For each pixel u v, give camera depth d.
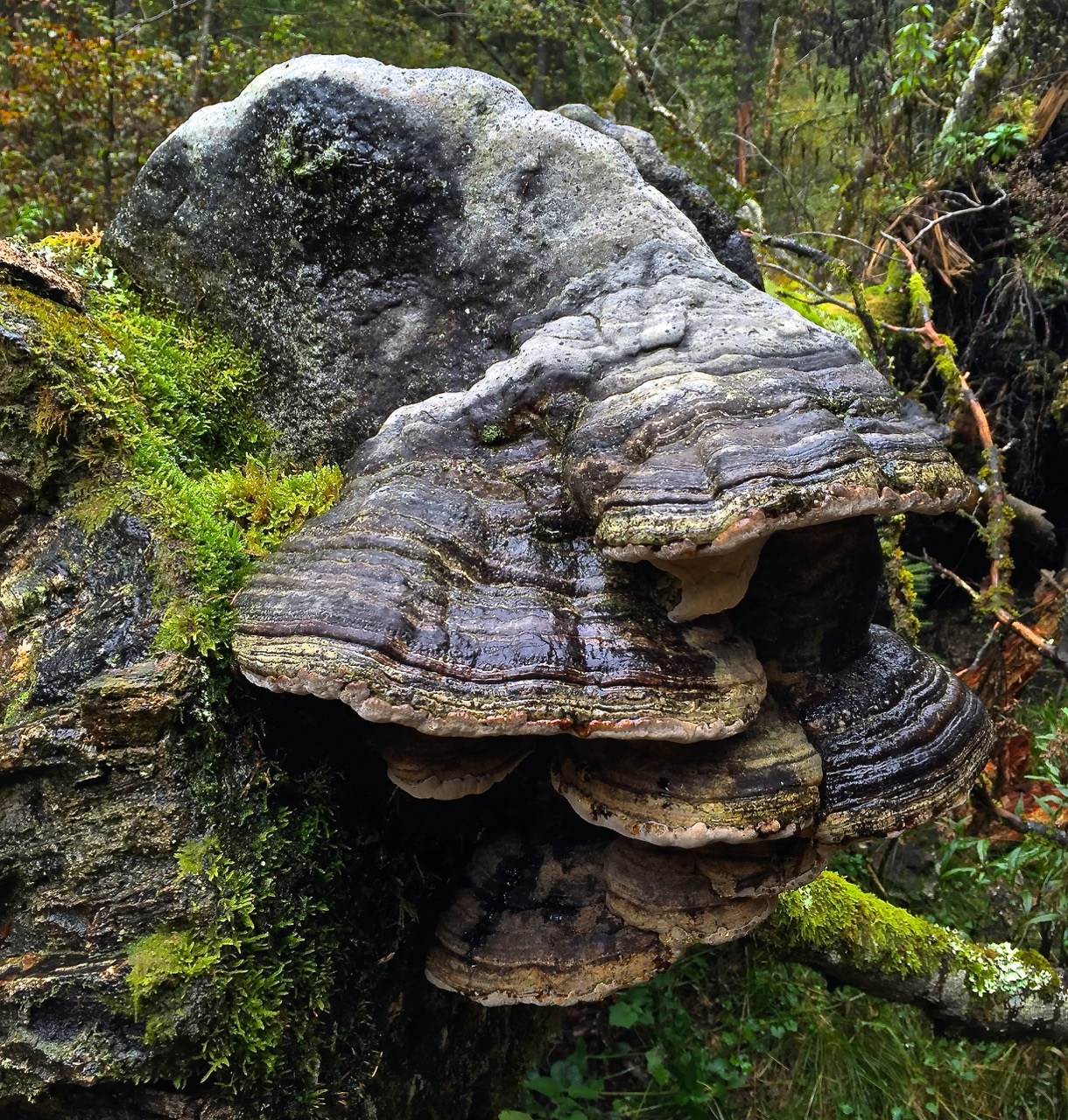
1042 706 1.78
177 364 0.78
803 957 1.09
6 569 0.68
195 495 0.68
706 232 0.89
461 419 0.66
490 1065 0.90
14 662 0.65
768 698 0.65
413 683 0.54
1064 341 2.02
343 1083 0.67
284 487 0.71
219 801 0.62
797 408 0.56
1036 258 1.97
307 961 0.64
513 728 0.55
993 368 2.08
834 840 0.65
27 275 0.73
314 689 0.54
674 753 0.62
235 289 0.80
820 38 3.14
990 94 2.17
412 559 0.58
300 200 0.74
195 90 2.54
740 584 0.59
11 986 0.59
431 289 0.73
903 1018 1.40
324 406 0.77
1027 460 2.02
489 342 0.72
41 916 0.61
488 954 0.70
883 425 0.60
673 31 3.73
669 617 0.60
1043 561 2.11
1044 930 1.43
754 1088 1.33
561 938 0.69
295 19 3.03
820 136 3.15
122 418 0.69
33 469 0.68
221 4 3.09
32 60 2.25
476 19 3.50
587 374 0.64
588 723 0.56
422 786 0.62
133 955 0.59
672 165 0.88
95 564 0.66
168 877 0.60
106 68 2.26
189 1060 0.59
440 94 0.71
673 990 1.47
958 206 2.10
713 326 0.64
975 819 1.54
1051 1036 1.10
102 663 0.63
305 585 0.58
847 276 1.62
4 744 0.61
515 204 0.71
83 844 0.61
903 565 1.54
